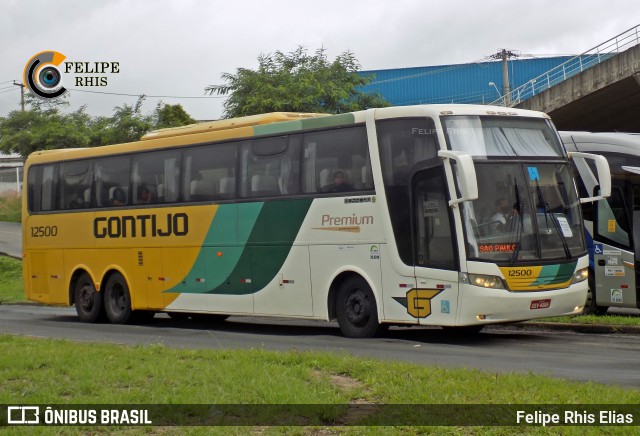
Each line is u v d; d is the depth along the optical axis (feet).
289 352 41.47
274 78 139.85
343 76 145.59
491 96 220.23
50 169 78.28
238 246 62.28
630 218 64.69
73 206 75.72
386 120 54.29
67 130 184.96
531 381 33.22
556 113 145.69
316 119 58.18
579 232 54.19
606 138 66.28
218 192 63.87
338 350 48.55
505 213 51.57
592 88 135.85
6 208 223.30
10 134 189.06
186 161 66.44
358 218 55.31
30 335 58.85
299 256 58.59
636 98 141.49
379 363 37.91
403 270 53.06
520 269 51.16
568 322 60.03
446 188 51.08
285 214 59.36
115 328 67.77
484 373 35.47
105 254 72.74
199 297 65.26
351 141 56.03
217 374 35.99
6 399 32.40
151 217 68.69
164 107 175.63
